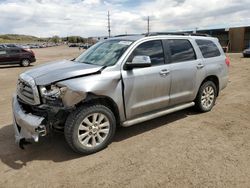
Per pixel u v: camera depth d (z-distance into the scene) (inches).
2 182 132.3
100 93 154.9
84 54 205.5
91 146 158.6
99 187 126.5
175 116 226.4
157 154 157.9
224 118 220.4
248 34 1469.0
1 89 383.9
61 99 146.3
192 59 214.4
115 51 179.6
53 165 147.6
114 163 148.3
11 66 789.9
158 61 188.5
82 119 151.5
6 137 187.0
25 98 158.9
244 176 133.6
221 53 246.7
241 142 173.5
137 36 193.6
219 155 155.6
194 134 187.3
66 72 154.4
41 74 158.1
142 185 127.2
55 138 183.5
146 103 182.4
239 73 499.2
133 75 171.0
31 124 144.1
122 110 169.9
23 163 150.6
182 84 204.5
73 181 131.9
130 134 189.2
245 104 261.9
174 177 133.3
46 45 3713.1
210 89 235.5
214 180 130.3
